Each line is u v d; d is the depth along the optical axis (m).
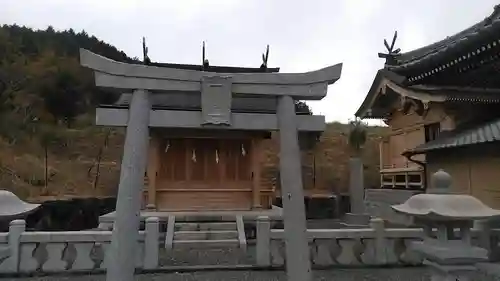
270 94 4.86
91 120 40.41
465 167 13.34
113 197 23.88
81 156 32.78
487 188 12.25
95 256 8.80
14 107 35.94
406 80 15.45
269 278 8.52
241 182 16.88
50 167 29.45
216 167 16.84
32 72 42.00
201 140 16.88
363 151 34.94
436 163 15.06
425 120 16.42
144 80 4.64
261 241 9.40
